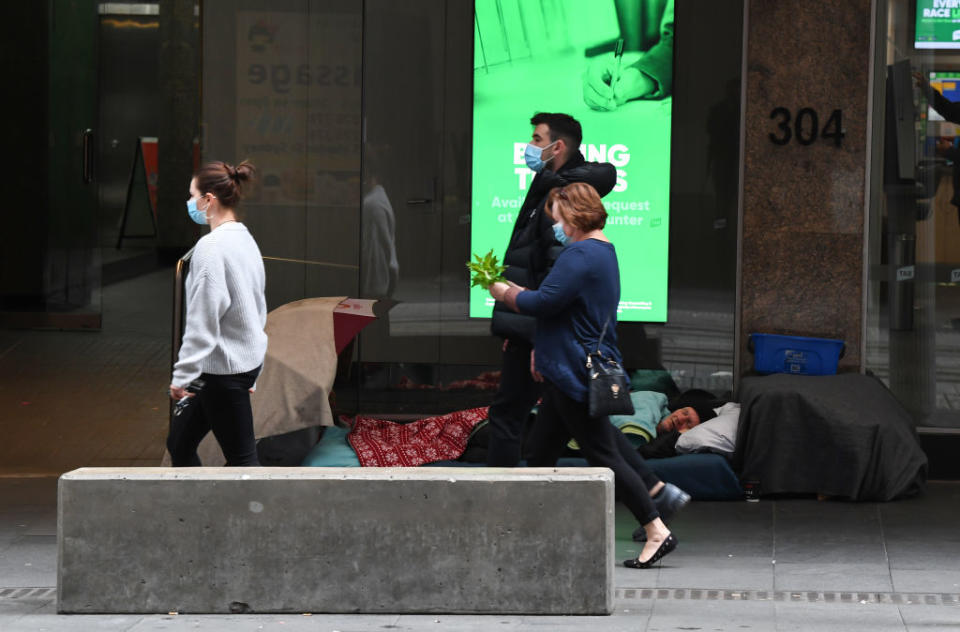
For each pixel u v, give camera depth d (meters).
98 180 31.62
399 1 17.11
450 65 17.12
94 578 10.95
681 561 12.69
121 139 39.66
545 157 13.23
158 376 25.00
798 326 16.78
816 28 16.47
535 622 10.61
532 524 10.78
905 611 10.97
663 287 17.06
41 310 31.34
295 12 17.16
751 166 16.72
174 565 10.93
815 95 16.53
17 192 31.41
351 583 10.88
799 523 14.12
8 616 10.91
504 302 12.07
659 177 16.97
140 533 10.92
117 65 39.62
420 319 17.41
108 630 10.48
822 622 10.62
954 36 16.42
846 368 16.73
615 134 16.97
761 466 15.07
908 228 16.66
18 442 19.16
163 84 39.81
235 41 17.20
